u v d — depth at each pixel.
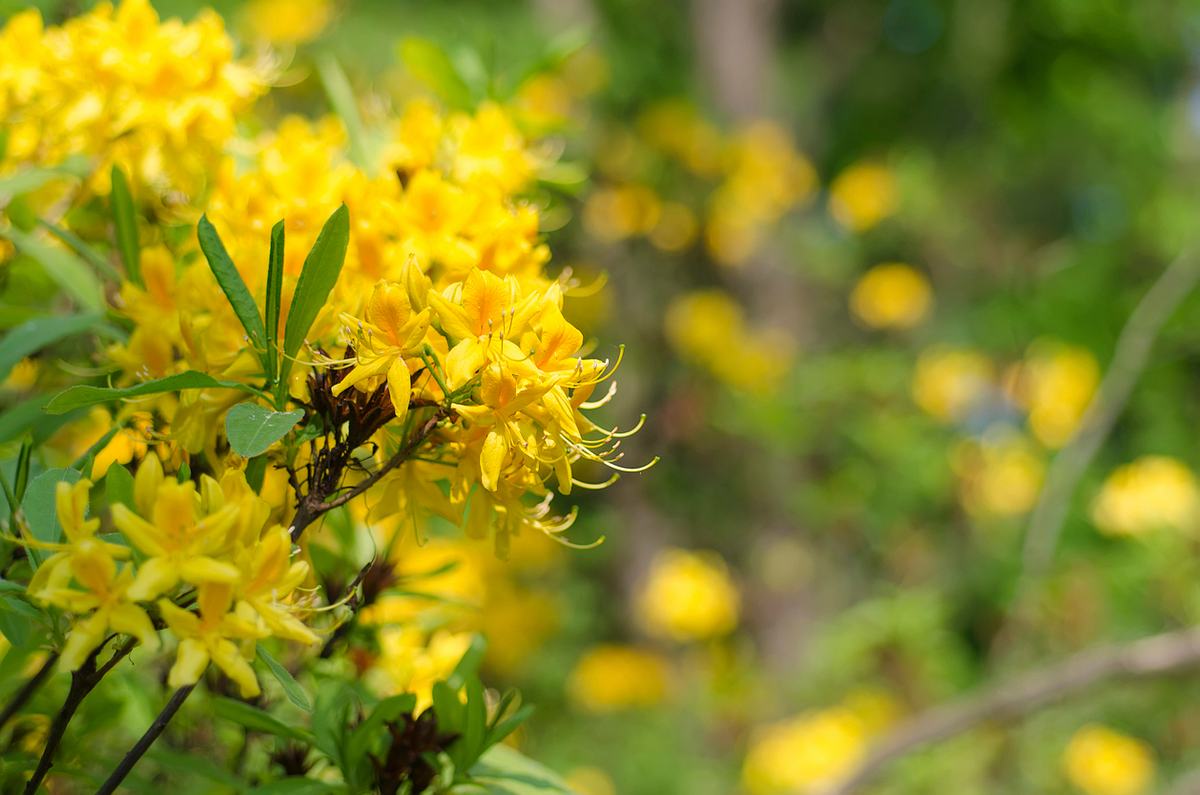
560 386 1.47
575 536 7.36
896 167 10.60
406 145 2.07
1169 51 9.18
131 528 1.29
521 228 1.80
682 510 8.30
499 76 2.63
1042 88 9.72
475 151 2.11
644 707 7.12
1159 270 7.86
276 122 3.22
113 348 1.79
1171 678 5.15
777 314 9.14
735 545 8.66
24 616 1.49
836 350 10.05
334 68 2.28
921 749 5.75
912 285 9.38
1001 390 8.71
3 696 1.88
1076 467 5.84
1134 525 6.63
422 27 7.04
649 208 8.04
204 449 1.61
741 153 8.38
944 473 8.35
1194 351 6.87
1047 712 6.96
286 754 1.87
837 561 8.92
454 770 1.73
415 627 2.16
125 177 1.91
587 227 7.55
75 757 1.90
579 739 6.88
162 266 1.78
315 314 1.42
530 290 1.77
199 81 2.06
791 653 8.55
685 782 6.82
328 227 1.38
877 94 11.62
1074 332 7.70
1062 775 6.82
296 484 1.47
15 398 2.30
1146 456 7.51
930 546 8.52
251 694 1.29
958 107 11.27
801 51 11.83
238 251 1.71
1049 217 10.74
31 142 2.18
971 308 10.22
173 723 2.09
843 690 7.41
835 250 9.79
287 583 1.36
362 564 2.13
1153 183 8.38
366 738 1.66
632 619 8.00
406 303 1.41
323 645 1.98
